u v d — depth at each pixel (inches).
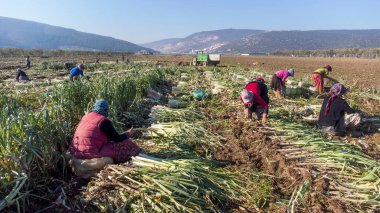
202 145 266.4
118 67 1066.7
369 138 293.6
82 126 213.8
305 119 343.6
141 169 190.9
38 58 2623.0
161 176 186.7
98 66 1209.4
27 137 198.1
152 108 356.5
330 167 223.6
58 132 233.0
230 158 247.0
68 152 217.2
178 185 184.2
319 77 477.7
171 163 201.6
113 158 214.8
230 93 458.0
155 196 173.2
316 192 193.8
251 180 212.4
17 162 185.3
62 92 301.3
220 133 295.7
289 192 200.4
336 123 297.1
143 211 166.1
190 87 548.4
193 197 177.3
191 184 185.3
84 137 209.9
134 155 220.2
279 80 440.5
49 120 217.9
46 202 185.6
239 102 413.1
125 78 408.5
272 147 256.2
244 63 1796.3
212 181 199.5
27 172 189.0
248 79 609.9
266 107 310.5
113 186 184.4
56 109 245.9
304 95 464.1
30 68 1202.6
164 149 247.3
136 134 287.6
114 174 190.4
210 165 224.7
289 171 219.8
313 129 300.8
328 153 235.9
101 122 212.7
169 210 167.9
